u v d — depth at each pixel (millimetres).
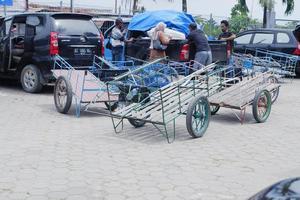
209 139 7336
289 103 10938
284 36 16000
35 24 11109
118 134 7496
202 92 7621
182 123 8383
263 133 7867
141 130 7789
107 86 8141
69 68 9391
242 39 16750
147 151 6570
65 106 8812
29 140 7012
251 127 8305
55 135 7344
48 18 10914
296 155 6609
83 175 5531
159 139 7242
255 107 8492
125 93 7879
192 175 5621
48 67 10758
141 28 14070
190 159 6250
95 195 4945
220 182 5418
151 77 8125
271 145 7102
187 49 11945
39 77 11023
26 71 11273
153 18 14047
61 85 8977
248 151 6730
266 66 11531
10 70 11656
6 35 11656
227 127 8250
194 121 7352
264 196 2855
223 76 9266
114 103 8836
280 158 6441
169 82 8203
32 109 9352
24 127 7840
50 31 10758
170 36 12367
